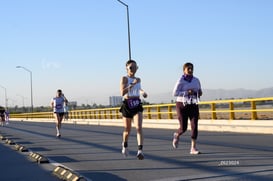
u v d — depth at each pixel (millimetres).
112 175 8352
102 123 38094
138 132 9906
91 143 16047
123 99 9953
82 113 46062
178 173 8211
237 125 19797
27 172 9250
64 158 11469
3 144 17078
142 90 9859
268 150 11547
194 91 10836
